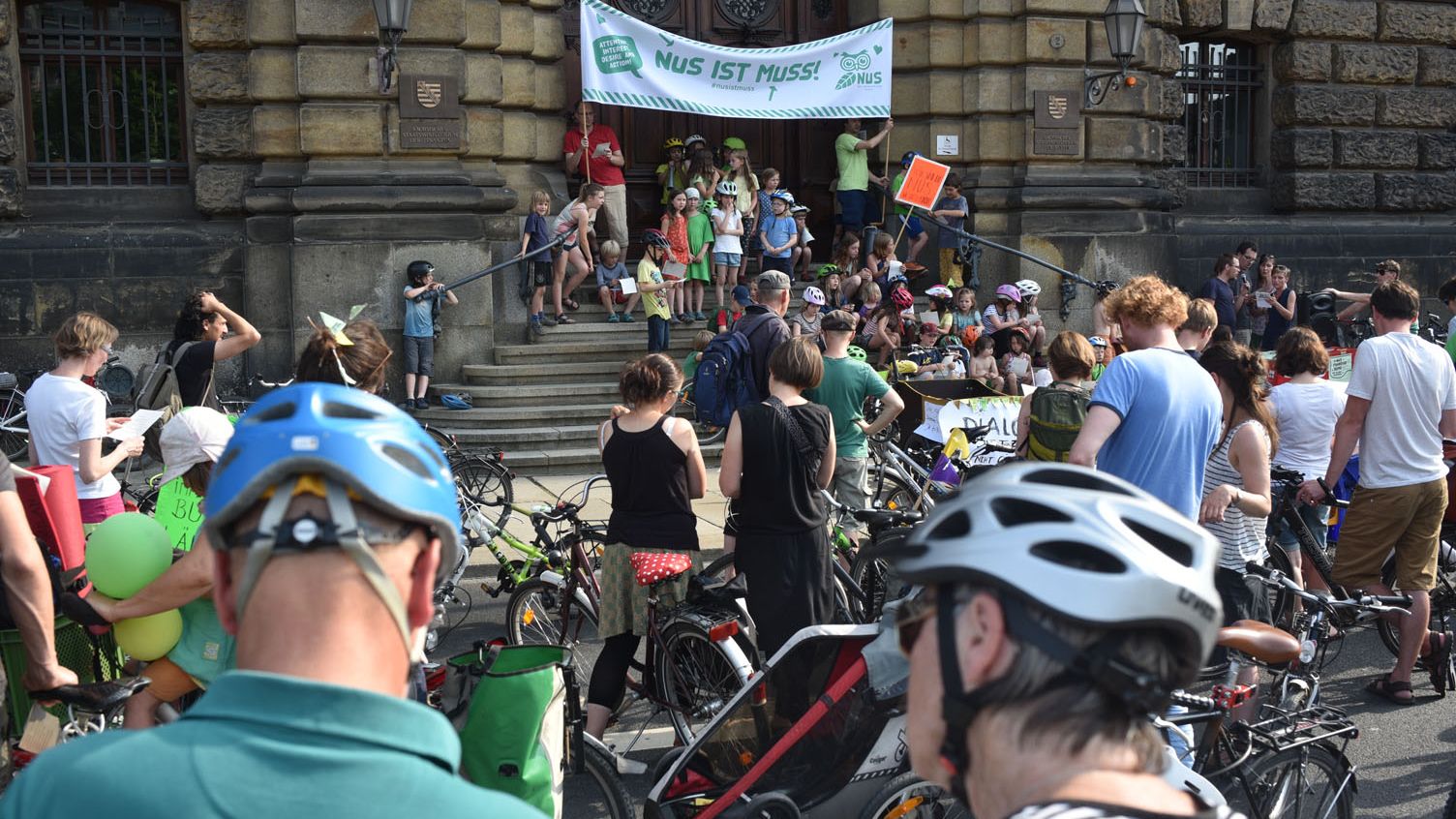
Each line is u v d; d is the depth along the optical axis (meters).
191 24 12.67
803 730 3.82
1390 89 17.30
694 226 13.74
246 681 1.26
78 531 4.24
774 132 16.12
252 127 12.84
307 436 1.30
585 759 4.30
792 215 14.84
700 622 5.00
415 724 1.29
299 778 1.22
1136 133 15.33
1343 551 6.25
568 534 5.93
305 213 12.64
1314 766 4.30
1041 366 13.23
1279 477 6.72
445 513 1.37
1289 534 6.88
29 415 5.88
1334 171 17.20
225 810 1.20
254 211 12.80
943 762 1.32
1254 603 4.56
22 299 12.58
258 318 12.85
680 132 15.82
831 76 14.14
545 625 6.43
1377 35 17.11
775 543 5.20
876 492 8.62
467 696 3.23
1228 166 17.30
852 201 15.18
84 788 1.23
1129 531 1.29
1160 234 15.34
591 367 12.89
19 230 12.73
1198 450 4.56
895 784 3.77
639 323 13.66
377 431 1.34
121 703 3.56
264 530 1.29
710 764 3.98
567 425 12.21
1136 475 4.53
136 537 3.57
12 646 4.01
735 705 3.94
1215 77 17.06
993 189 15.04
